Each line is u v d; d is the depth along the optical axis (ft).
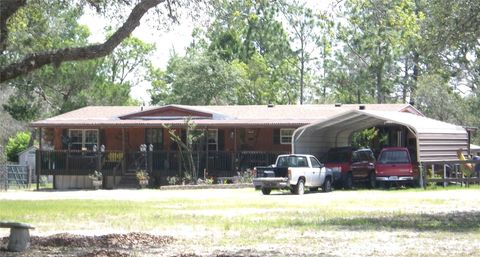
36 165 141.59
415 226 54.75
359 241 46.11
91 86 174.50
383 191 107.04
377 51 167.84
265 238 48.16
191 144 134.10
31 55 39.22
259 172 102.94
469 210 69.15
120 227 56.90
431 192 101.81
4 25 39.70
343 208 73.46
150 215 67.00
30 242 44.93
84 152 139.85
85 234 51.72
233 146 142.00
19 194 114.62
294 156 105.50
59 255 40.57
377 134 138.41
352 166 116.78
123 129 139.13
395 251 41.42
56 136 147.54
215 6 47.67
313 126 124.98
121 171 137.39
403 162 113.39
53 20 78.54
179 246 44.52
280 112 143.95
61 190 133.69
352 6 46.98
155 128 143.95
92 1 48.83
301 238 48.01
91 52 39.63
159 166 136.26
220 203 82.84
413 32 48.88
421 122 119.44
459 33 57.67
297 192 102.01
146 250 42.73
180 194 104.78
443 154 119.96
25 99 172.35
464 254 39.96
